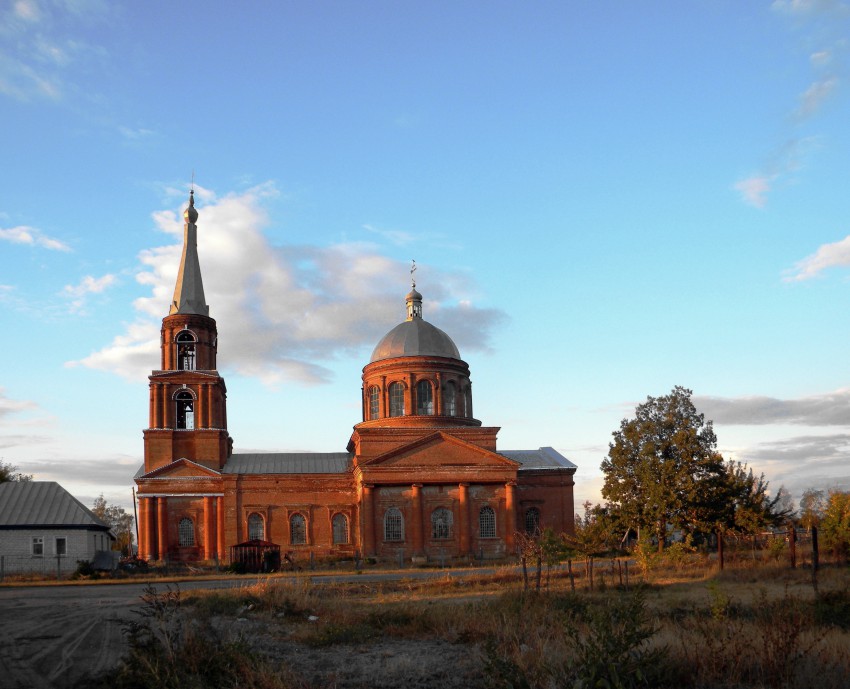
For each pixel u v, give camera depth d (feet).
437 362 258.78
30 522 210.59
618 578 139.54
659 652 57.06
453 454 236.63
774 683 57.31
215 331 256.11
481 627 84.02
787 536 195.31
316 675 64.69
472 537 233.96
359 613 97.30
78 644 75.56
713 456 211.20
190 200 263.08
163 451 241.76
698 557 168.35
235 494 241.55
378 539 231.30
